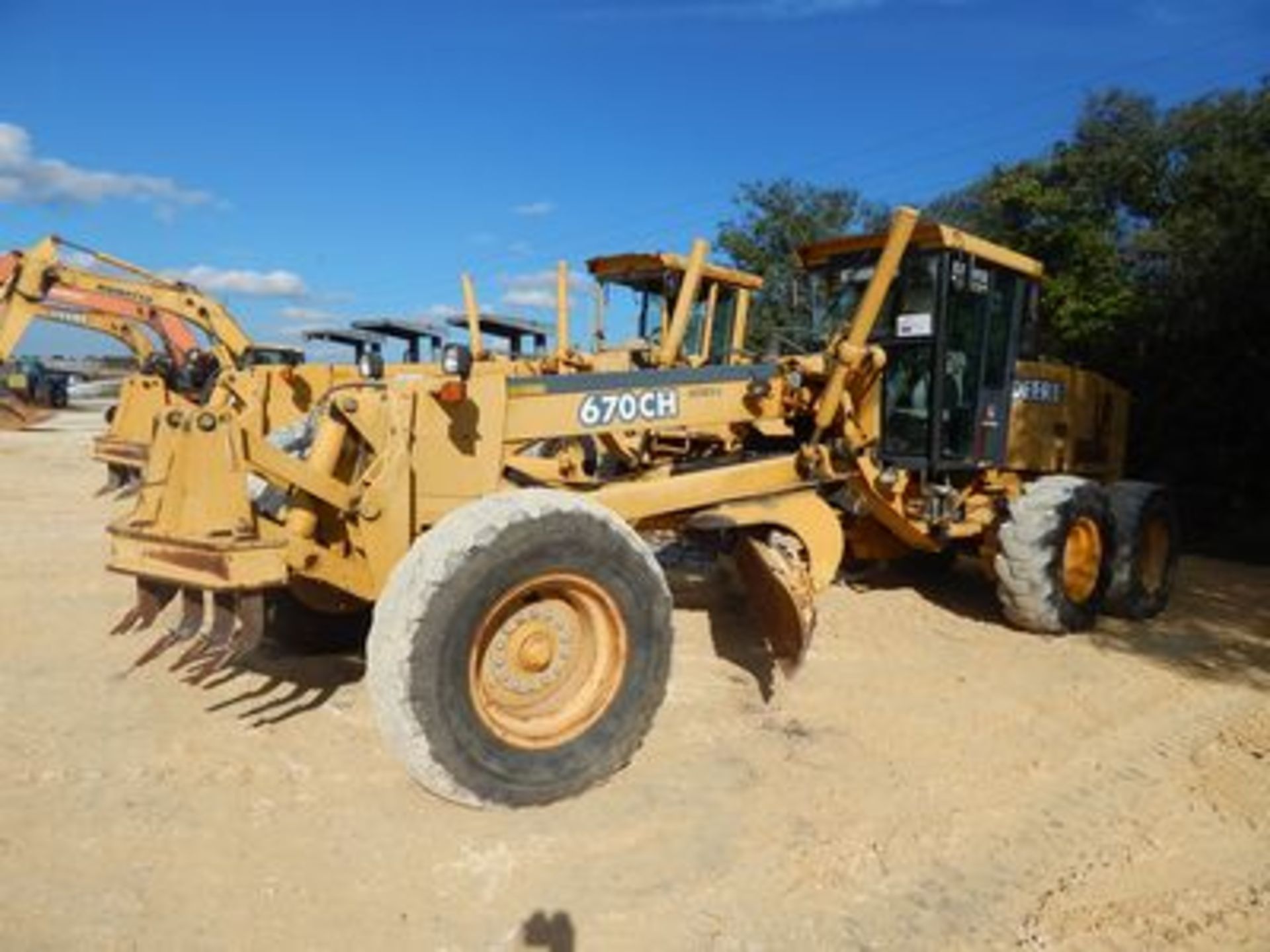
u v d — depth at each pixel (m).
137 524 4.38
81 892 3.28
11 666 5.43
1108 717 5.38
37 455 17.11
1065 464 8.42
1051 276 16.30
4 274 13.52
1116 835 4.02
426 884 3.41
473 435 4.59
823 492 6.48
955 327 6.99
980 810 4.18
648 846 3.72
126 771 4.16
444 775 3.73
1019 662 6.31
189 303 13.97
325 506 4.34
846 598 7.78
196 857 3.52
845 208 27.64
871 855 3.76
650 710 4.23
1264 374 13.13
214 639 4.46
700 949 3.14
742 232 28.12
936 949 3.21
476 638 3.79
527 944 3.11
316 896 3.32
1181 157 16.83
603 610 4.13
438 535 3.78
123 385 12.86
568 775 4.00
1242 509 13.75
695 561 7.11
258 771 4.19
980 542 7.54
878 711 5.25
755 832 3.87
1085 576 7.21
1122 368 14.52
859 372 6.11
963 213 20.70
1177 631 7.50
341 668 5.42
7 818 3.75
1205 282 13.14
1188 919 3.44
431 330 14.70
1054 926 3.36
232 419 4.11
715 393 5.64
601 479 5.75
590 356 9.66
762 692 5.46
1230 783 4.56
